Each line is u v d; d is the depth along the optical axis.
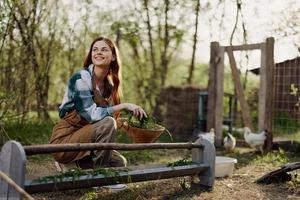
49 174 3.01
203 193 3.91
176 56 12.27
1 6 6.57
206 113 8.67
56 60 9.25
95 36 9.91
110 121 3.68
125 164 4.05
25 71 7.52
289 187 4.23
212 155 3.96
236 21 9.51
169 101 9.38
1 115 6.79
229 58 7.58
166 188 4.09
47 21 8.13
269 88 6.92
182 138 8.84
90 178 3.09
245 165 5.66
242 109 7.47
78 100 3.72
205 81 13.18
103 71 3.92
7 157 2.75
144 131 3.75
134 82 10.92
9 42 7.09
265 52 7.00
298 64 6.80
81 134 3.70
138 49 11.07
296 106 6.82
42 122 8.01
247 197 3.87
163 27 10.98
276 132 7.09
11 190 2.69
